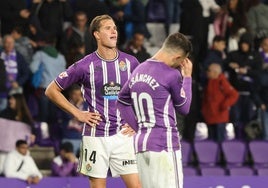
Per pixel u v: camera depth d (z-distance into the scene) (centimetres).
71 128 3797
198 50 4188
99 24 2302
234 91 3981
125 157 2345
